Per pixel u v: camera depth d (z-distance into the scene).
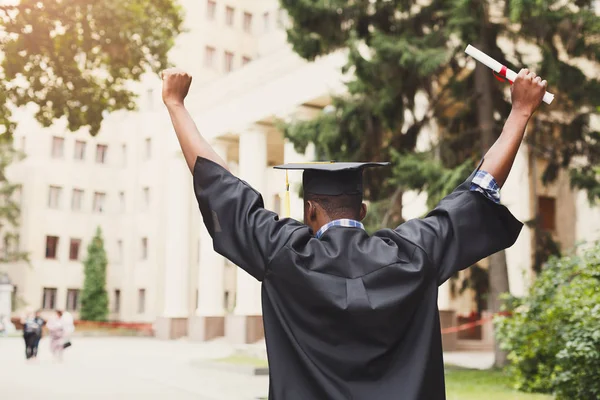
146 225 50.44
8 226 51.81
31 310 22.62
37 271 50.94
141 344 35.00
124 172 52.69
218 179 2.24
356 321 1.98
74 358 24.66
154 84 50.50
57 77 13.19
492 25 15.83
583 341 9.49
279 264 2.08
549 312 11.14
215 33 48.78
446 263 2.14
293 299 2.05
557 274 11.73
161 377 17.47
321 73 28.81
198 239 46.09
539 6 13.62
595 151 16.61
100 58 13.70
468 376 14.83
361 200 2.30
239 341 32.59
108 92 13.86
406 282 2.04
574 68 14.80
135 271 50.75
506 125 2.32
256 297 33.41
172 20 13.83
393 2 16.02
